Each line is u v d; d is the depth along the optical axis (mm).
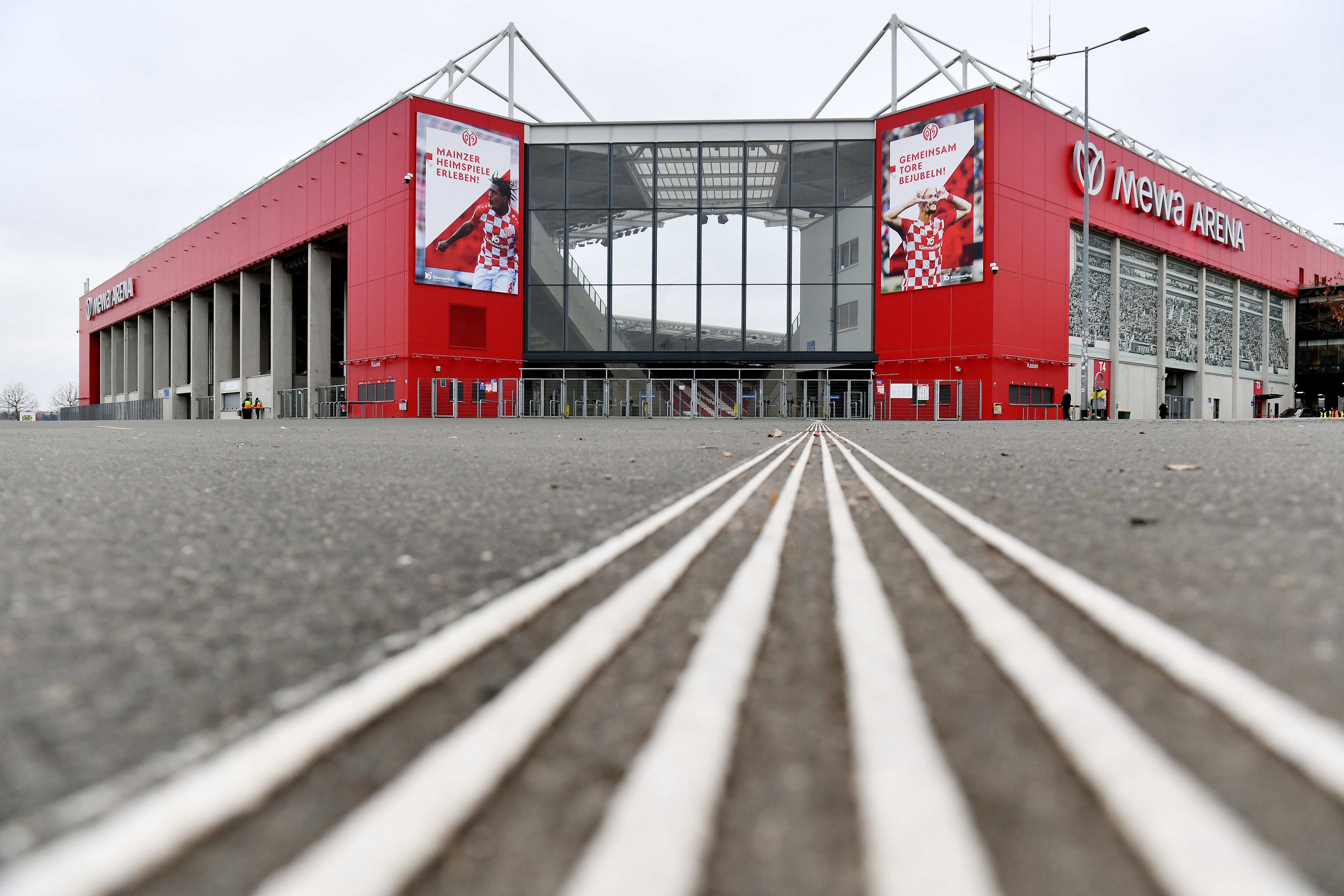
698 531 1884
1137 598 1219
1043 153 28953
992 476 3289
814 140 29828
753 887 490
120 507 2457
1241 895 449
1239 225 41344
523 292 30547
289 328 37500
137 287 53719
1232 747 683
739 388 30188
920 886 454
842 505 2363
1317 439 6168
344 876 490
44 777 658
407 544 1821
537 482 3271
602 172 30375
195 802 593
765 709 791
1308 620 1073
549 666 890
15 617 1177
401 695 835
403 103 28750
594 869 476
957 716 761
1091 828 560
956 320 27766
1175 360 38000
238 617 1178
